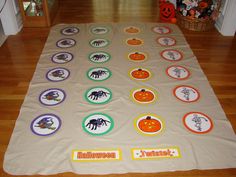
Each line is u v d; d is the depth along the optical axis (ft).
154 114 4.66
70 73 5.70
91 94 5.10
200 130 4.37
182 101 4.98
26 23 7.73
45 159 3.88
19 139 4.19
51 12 8.04
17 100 5.05
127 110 4.74
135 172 3.73
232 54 6.62
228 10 7.04
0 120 4.61
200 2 7.36
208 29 7.75
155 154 3.97
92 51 6.51
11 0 7.09
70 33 7.39
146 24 8.00
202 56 6.48
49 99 4.97
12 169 3.75
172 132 4.33
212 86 5.47
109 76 5.60
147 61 6.14
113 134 4.26
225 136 4.29
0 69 5.93
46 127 4.39
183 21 7.75
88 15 8.66
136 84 5.38
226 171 3.78
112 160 3.87
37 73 5.71
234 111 4.87
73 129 4.35
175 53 6.48
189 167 3.81
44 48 6.64
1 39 7.16
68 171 3.73
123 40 7.04
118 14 8.76
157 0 10.03
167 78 5.58
